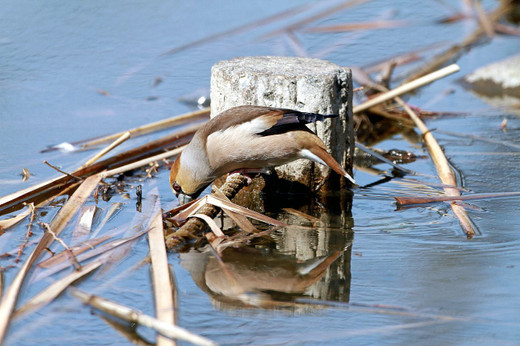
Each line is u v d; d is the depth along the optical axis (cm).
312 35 2672
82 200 1418
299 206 1478
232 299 1073
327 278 1142
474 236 1297
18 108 2023
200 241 1287
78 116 1988
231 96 1514
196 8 2898
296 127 1390
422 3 3050
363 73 2247
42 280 1112
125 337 963
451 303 1050
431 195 1523
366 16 2884
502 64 2331
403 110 2067
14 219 1348
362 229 1349
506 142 1848
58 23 2666
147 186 1587
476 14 2911
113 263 1173
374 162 1752
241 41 2578
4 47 2436
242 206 1446
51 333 966
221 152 1398
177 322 1003
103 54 2444
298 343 953
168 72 2323
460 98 2214
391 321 1005
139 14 2812
